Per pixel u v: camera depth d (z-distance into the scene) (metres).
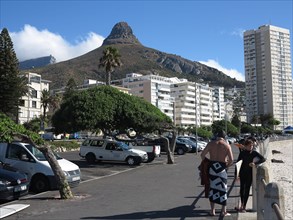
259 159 9.30
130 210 9.87
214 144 8.75
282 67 166.75
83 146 27.30
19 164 14.38
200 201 11.13
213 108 172.25
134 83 153.25
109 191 13.50
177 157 34.47
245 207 9.58
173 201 11.16
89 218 8.97
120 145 26.62
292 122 169.75
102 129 27.95
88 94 26.81
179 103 146.50
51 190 14.01
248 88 172.38
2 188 11.30
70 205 10.73
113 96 27.36
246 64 172.12
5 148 14.72
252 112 170.00
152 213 9.45
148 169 22.73
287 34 168.75
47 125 92.88
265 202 5.02
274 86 163.50
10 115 57.50
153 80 148.25
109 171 21.84
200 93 157.12
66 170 14.16
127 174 19.97
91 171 21.72
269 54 163.00
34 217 9.20
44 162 14.32
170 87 155.38
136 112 26.92
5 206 10.52
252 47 169.75
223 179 8.68
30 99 96.12
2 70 54.16
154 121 27.42
